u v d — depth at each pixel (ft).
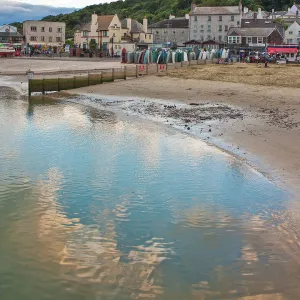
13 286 22.29
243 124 61.77
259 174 39.37
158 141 54.54
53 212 31.86
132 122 68.49
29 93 108.78
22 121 70.03
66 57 291.58
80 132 60.90
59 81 114.32
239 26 342.44
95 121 69.92
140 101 92.22
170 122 66.95
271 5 532.73
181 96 95.81
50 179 39.55
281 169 40.34
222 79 125.70
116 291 21.63
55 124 67.41
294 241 25.80
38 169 42.73
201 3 489.67
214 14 348.38
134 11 593.83
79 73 151.33
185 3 540.11
